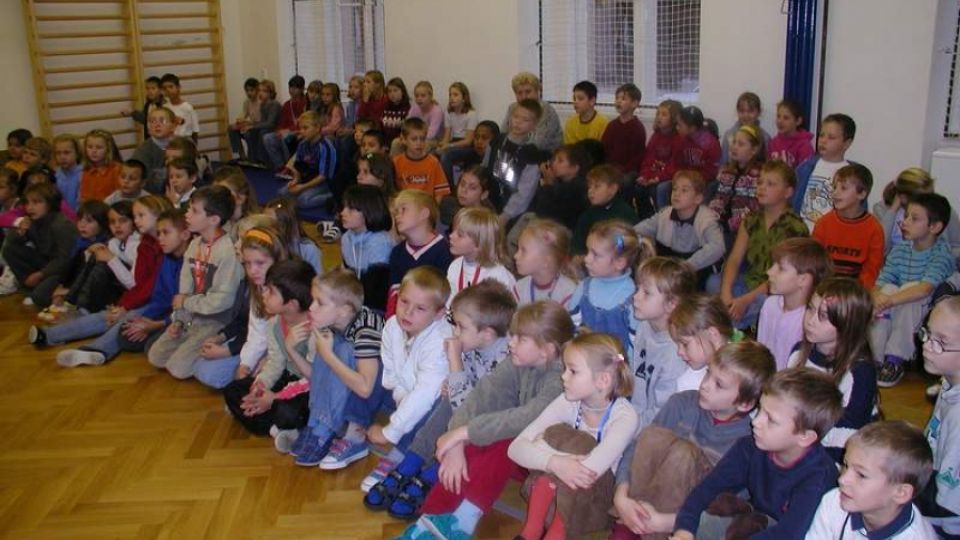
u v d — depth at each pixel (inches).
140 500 96.7
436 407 96.4
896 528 61.6
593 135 209.2
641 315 88.7
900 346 121.7
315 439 104.2
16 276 174.4
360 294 102.8
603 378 77.5
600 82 224.2
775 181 125.0
